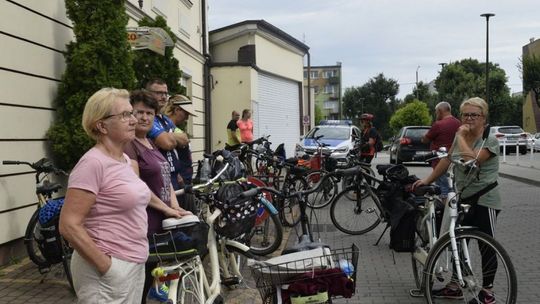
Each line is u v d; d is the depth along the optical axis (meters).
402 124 53.16
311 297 3.23
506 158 27.02
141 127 3.95
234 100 18.53
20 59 6.20
